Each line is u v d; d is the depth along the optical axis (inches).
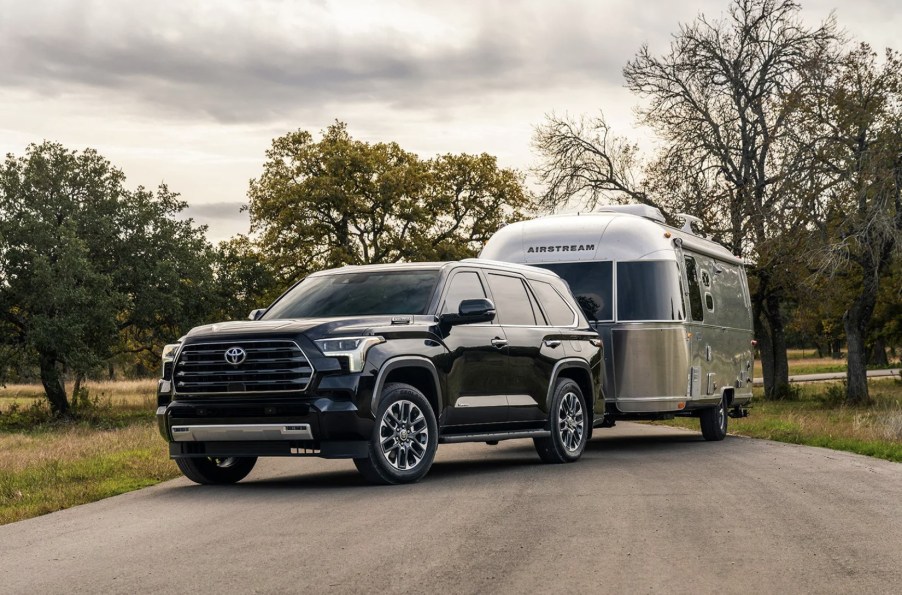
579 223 599.5
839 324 2687.0
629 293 578.6
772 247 1263.5
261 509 323.6
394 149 2151.8
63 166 1766.7
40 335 1568.7
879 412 1079.0
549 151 1582.2
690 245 631.2
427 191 2144.4
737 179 1428.4
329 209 2011.6
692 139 1417.3
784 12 1408.7
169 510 329.7
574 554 245.0
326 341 361.7
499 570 227.3
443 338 399.5
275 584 215.6
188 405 370.6
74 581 225.0
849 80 1283.2
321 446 361.4
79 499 369.1
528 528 280.5
